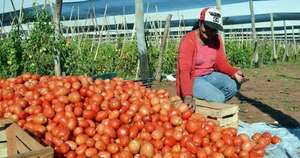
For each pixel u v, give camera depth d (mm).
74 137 4879
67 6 26672
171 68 18422
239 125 7375
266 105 10805
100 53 15984
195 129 5199
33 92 5527
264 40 33750
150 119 5270
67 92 5469
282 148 5789
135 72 16438
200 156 4828
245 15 35812
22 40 10883
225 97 6895
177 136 4961
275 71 22438
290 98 12055
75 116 5117
